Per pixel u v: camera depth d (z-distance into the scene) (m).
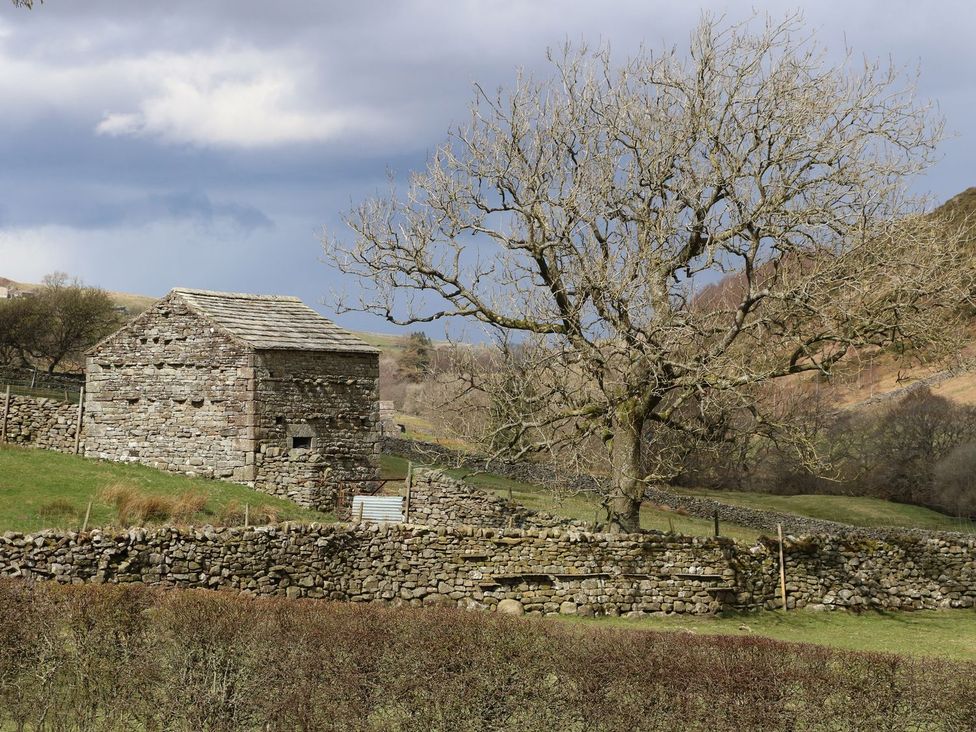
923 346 26.80
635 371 25.36
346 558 22.66
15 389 48.66
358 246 27.17
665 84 27.42
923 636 23.42
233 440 35.38
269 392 35.66
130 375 37.19
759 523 45.06
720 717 12.17
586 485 44.88
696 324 25.41
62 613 13.20
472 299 26.88
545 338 26.33
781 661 12.84
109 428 37.25
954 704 12.17
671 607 24.20
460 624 13.95
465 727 12.52
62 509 26.75
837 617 25.38
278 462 35.62
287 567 22.08
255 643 13.10
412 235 26.95
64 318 79.06
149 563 21.16
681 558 24.56
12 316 76.31
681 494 51.31
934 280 25.14
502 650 12.96
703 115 26.38
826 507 54.62
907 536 27.59
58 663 12.92
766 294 24.88
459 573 23.02
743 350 26.58
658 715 12.23
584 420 27.48
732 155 25.91
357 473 37.31
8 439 36.78
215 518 28.58
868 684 12.45
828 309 25.19
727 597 24.86
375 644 12.95
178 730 12.84
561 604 23.36
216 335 36.03
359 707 12.61
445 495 35.31
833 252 25.95
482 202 27.55
